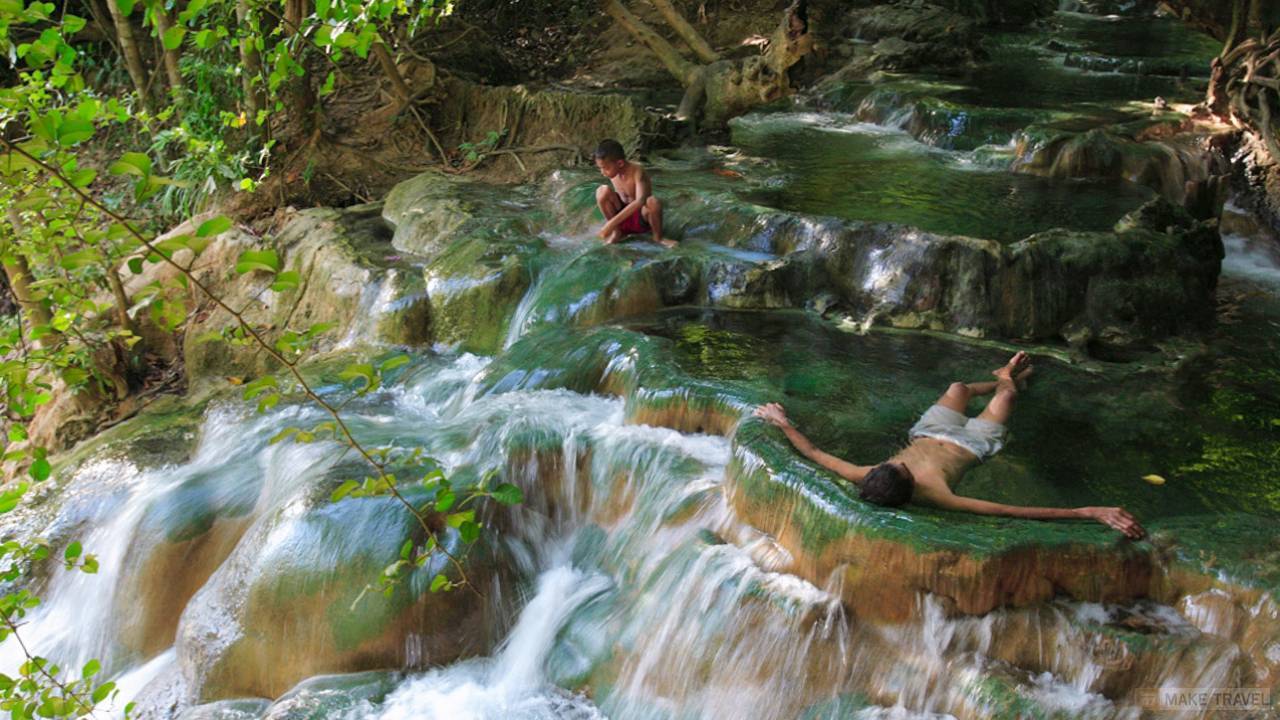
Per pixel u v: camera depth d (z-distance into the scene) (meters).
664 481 6.48
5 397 4.86
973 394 6.80
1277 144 10.69
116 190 11.99
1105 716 4.74
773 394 6.87
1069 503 5.71
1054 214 9.26
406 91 12.54
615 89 14.59
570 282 8.56
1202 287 8.52
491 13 16.55
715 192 9.73
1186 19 12.70
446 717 5.89
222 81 11.43
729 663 5.54
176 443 8.45
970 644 5.10
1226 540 5.19
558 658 6.18
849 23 17.20
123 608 7.22
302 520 6.56
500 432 6.99
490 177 11.62
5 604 4.54
